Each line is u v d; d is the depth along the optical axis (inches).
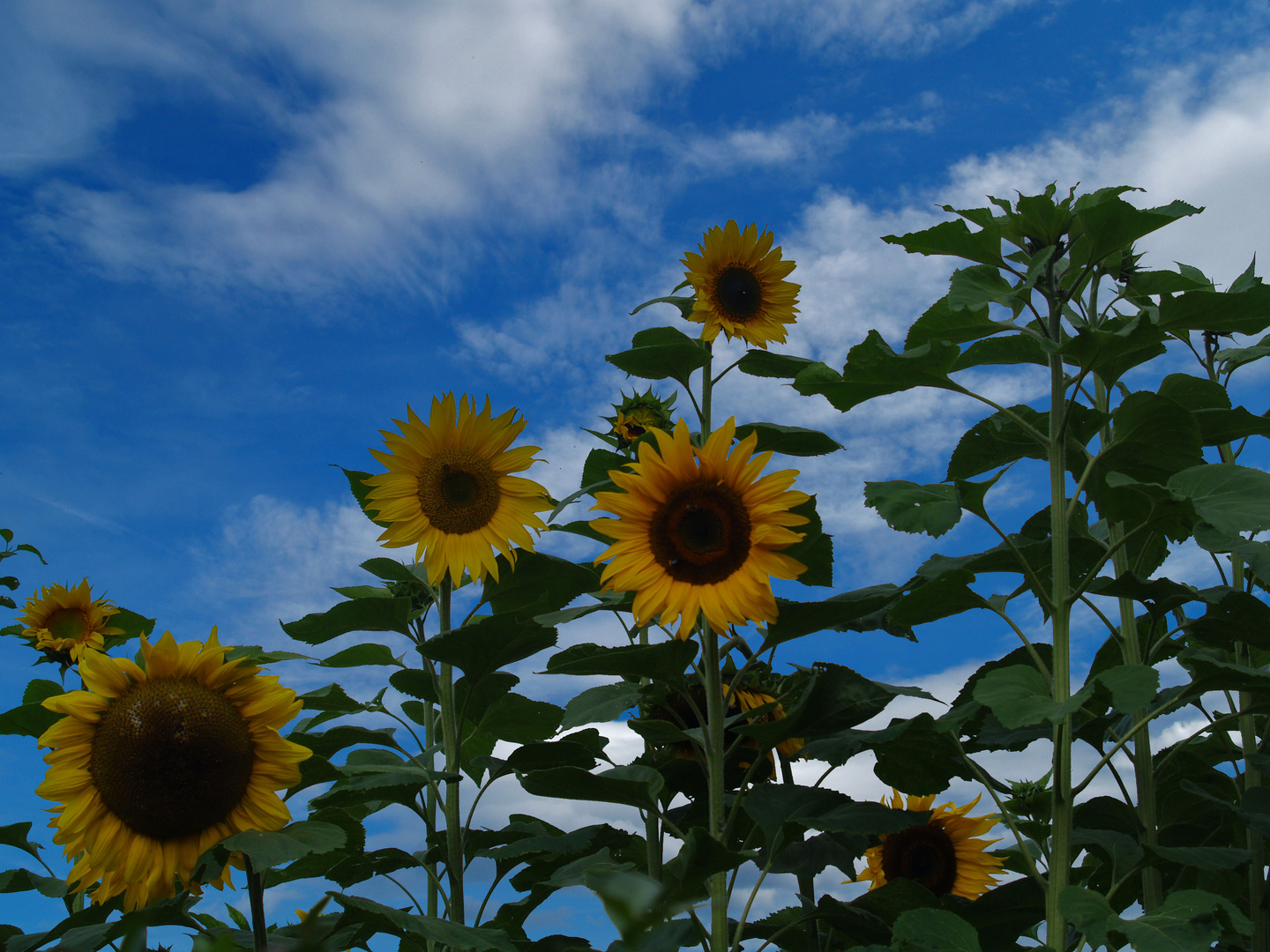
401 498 148.6
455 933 109.8
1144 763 134.3
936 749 136.6
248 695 105.8
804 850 143.7
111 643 204.8
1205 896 98.8
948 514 125.1
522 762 137.9
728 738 148.6
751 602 116.6
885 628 147.0
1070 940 129.7
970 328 137.1
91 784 99.7
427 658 147.2
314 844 96.3
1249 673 107.3
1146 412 122.0
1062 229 128.7
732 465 121.3
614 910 28.0
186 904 116.6
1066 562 120.5
